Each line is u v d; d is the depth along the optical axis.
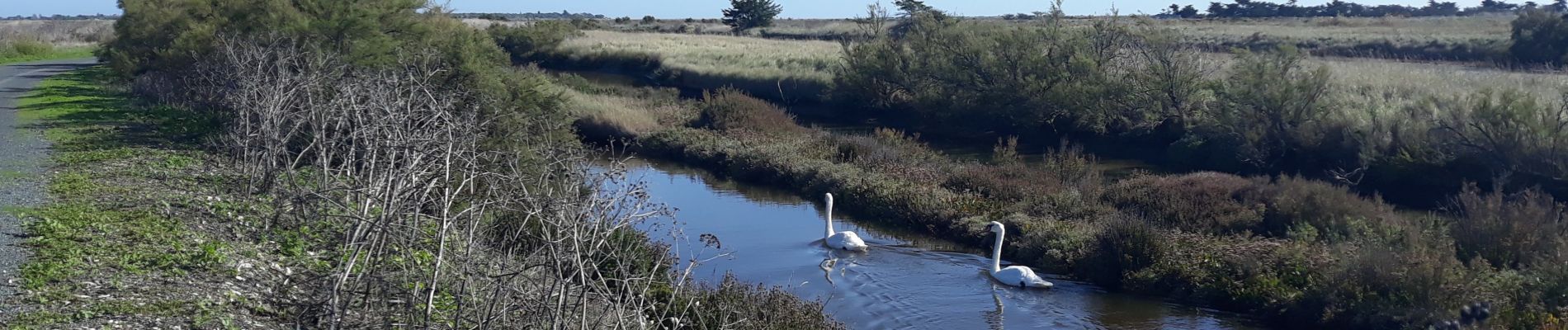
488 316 7.87
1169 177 21.55
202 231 11.57
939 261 16.31
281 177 14.80
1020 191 20.27
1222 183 19.61
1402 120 23.73
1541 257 13.53
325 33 22.11
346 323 8.41
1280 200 17.45
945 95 35.75
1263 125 25.89
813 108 41.19
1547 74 36.38
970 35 36.53
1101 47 33.91
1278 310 13.09
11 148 18.00
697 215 20.34
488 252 9.48
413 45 22.98
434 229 10.40
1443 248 13.79
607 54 59.38
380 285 8.82
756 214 20.67
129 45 29.62
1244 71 27.36
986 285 14.79
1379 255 12.80
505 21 105.88
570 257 7.90
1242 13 100.06
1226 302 13.70
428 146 10.83
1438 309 11.86
